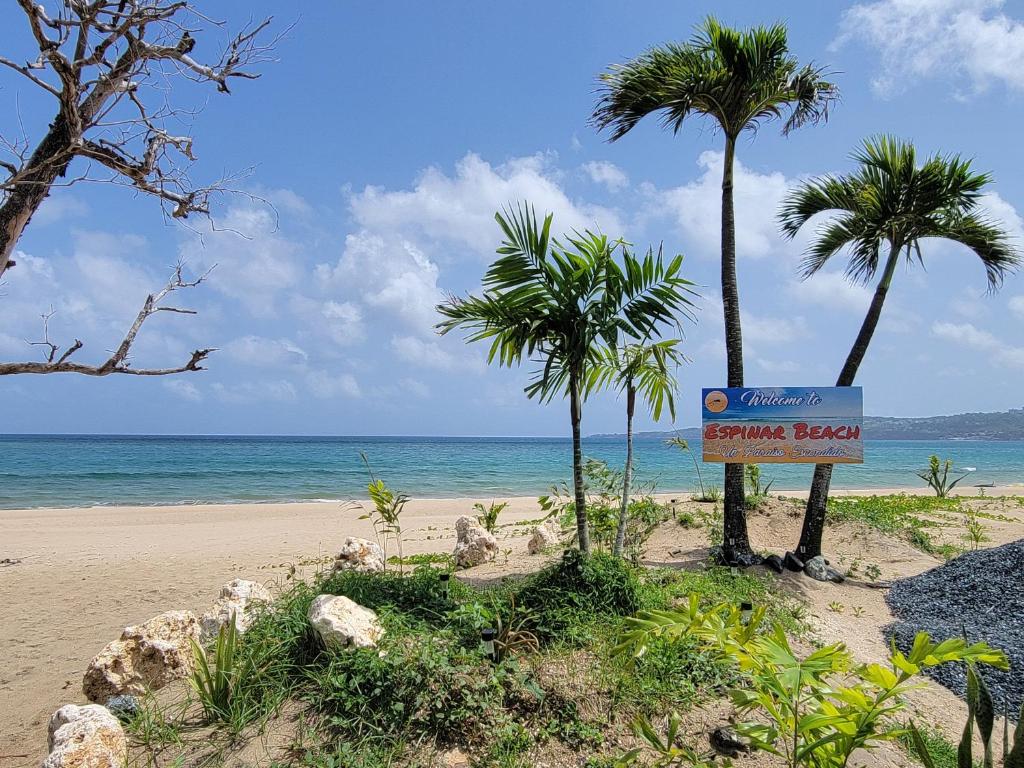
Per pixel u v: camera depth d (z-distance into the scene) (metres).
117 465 42.66
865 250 9.96
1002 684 5.89
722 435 9.18
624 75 9.12
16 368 4.06
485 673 4.36
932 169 8.88
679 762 3.85
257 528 15.55
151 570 10.01
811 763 2.63
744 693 2.60
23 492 26.39
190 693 4.44
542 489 30.84
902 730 2.46
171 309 4.62
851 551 10.82
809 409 8.99
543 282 6.86
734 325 9.44
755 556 9.44
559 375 7.09
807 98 9.60
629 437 8.52
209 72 4.49
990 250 9.63
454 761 3.74
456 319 7.15
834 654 2.46
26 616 7.55
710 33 8.88
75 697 5.27
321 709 4.09
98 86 4.21
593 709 4.23
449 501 23.23
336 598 4.86
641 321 6.93
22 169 4.04
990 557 9.05
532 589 6.05
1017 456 83.00
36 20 3.80
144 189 4.39
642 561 9.69
